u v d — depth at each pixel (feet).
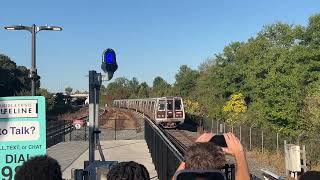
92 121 31.19
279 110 113.19
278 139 84.23
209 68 251.39
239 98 161.99
